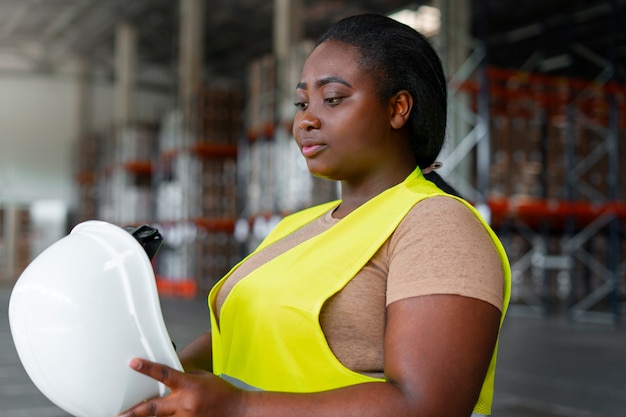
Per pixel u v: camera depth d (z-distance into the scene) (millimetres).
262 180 14141
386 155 1087
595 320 11250
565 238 13719
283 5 14703
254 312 1057
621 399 5062
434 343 876
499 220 12359
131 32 23281
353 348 994
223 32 24562
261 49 26422
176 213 16984
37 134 25844
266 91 13898
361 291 993
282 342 1010
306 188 12305
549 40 20984
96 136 23516
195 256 16125
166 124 17562
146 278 927
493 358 1033
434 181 1235
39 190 25656
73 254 925
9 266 24188
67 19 23250
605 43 20703
